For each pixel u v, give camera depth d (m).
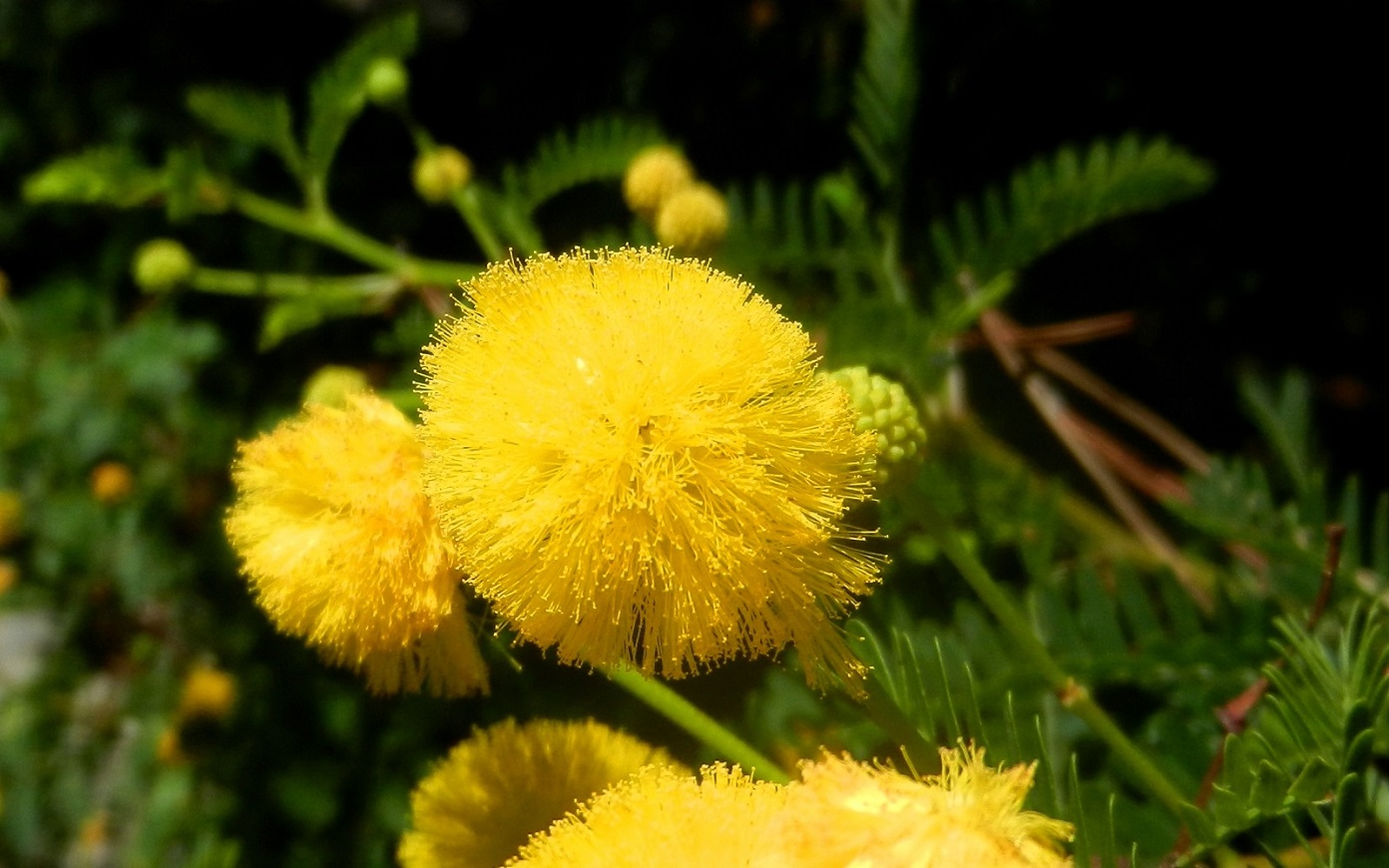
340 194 0.16
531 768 0.08
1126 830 0.08
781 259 0.11
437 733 0.12
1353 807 0.07
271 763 0.13
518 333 0.07
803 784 0.06
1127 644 0.09
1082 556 0.10
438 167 0.11
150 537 0.15
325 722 0.13
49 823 0.14
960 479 0.10
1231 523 0.10
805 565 0.07
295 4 0.18
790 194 0.11
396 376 0.11
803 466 0.07
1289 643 0.08
